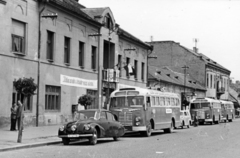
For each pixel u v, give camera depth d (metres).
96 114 19.44
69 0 39.09
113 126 20.41
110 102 25.75
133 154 14.81
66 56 32.56
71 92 32.75
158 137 24.67
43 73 28.80
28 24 27.09
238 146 18.73
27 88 19.06
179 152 15.84
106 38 39.03
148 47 50.03
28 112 27.14
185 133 29.36
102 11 38.34
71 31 32.75
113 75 38.62
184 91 61.59
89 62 36.06
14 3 25.69
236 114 93.88
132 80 45.56
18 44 26.39
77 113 19.61
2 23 24.52
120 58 42.62
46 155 14.17
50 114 29.64
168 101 29.95
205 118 48.38
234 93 107.75
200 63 77.69
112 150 16.17
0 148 15.30
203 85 77.75
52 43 30.25
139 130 24.41
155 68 64.25
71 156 13.88
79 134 18.14
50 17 28.73
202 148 17.64
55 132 23.48
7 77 24.94
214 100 51.41
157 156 14.33
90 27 36.06
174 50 78.94
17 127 25.41
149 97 25.72
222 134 27.94
